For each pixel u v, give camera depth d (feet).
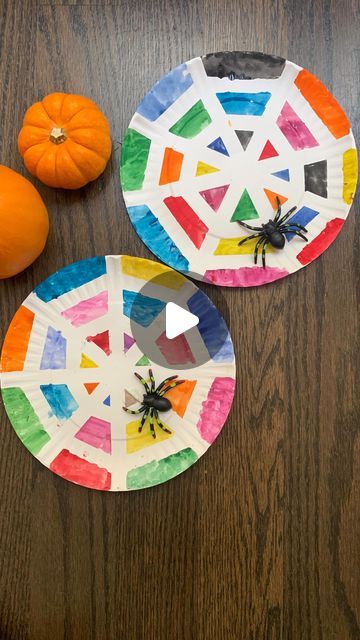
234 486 2.61
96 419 2.57
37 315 2.54
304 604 2.63
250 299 2.61
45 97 2.47
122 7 2.62
